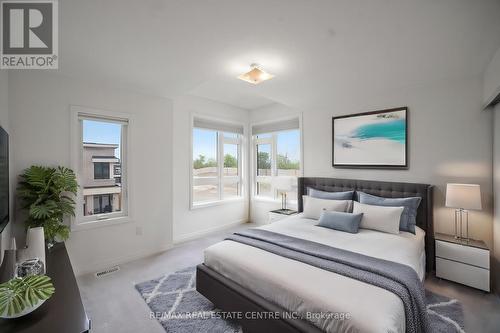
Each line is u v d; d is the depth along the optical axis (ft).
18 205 7.72
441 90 9.34
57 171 8.46
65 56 7.26
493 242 8.19
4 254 6.23
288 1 4.85
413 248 7.11
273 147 15.65
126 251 10.21
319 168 12.98
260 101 14.74
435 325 5.92
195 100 13.57
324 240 7.64
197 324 6.09
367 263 5.60
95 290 7.77
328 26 5.77
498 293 7.32
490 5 4.94
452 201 8.11
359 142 11.37
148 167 10.96
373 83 9.75
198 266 7.04
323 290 4.59
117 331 5.88
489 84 7.66
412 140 9.95
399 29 5.88
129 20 5.51
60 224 8.32
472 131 8.68
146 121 10.93
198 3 4.91
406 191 9.72
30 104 8.03
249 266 5.81
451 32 6.00
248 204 16.90
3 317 3.27
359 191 10.83
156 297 7.31
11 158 7.59
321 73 8.79
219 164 15.31
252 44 6.66
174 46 6.75
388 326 3.66
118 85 9.81
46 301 4.06
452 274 7.99
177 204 12.66
